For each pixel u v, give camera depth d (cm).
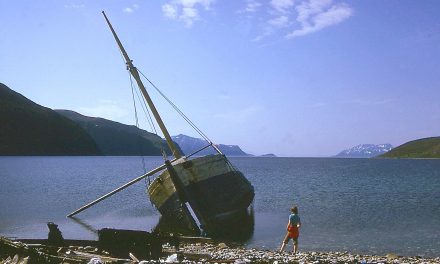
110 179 9181
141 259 1631
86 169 12975
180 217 3131
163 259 1599
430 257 2219
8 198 5222
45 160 19038
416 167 17850
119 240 1673
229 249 2223
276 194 6097
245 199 3453
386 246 2533
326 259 1712
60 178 9100
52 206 4656
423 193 6294
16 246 1409
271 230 3173
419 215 3909
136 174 10994
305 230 3109
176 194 3139
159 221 3678
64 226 3425
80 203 5034
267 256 1836
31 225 3381
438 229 3148
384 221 3531
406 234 2936
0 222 3491
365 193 6281
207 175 3241
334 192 6444
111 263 1341
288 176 11081
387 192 6462
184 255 1684
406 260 1938
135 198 5756
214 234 3011
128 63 3781
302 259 1652
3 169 11494
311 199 5425
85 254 1527
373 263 1630
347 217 3766
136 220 3769
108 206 4841
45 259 1375
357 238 2795
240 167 17838
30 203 4838
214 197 3209
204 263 1434
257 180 9388
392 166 19162
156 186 3338
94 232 3145
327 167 18012
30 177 9112
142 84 3806
